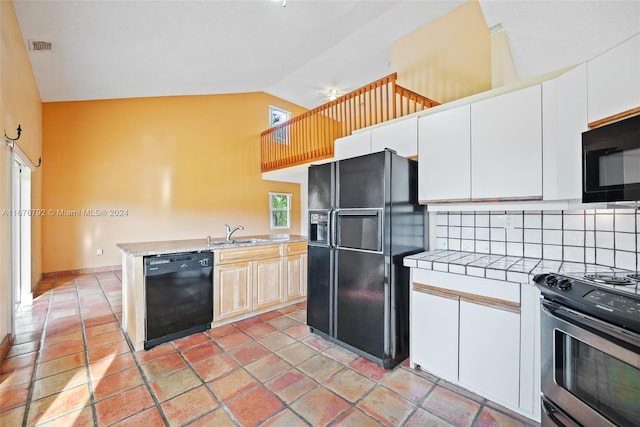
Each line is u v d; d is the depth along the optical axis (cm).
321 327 266
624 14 250
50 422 160
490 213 229
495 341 170
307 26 434
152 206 584
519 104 188
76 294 405
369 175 224
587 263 186
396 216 223
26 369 214
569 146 164
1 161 244
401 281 225
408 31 501
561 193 169
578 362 123
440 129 227
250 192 718
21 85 331
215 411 170
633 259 165
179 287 264
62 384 196
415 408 172
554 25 291
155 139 588
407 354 231
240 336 272
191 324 272
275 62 550
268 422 161
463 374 185
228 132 683
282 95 768
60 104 502
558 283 136
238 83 619
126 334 275
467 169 211
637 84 129
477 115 207
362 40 523
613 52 140
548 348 137
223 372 211
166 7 304
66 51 358
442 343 195
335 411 170
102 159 538
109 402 177
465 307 183
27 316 322
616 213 173
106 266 541
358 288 232
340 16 434
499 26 329
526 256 212
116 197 550
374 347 221
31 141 396
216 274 290
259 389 191
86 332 280
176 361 226
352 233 236
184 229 619
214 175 661
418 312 209
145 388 192
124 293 284
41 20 301
